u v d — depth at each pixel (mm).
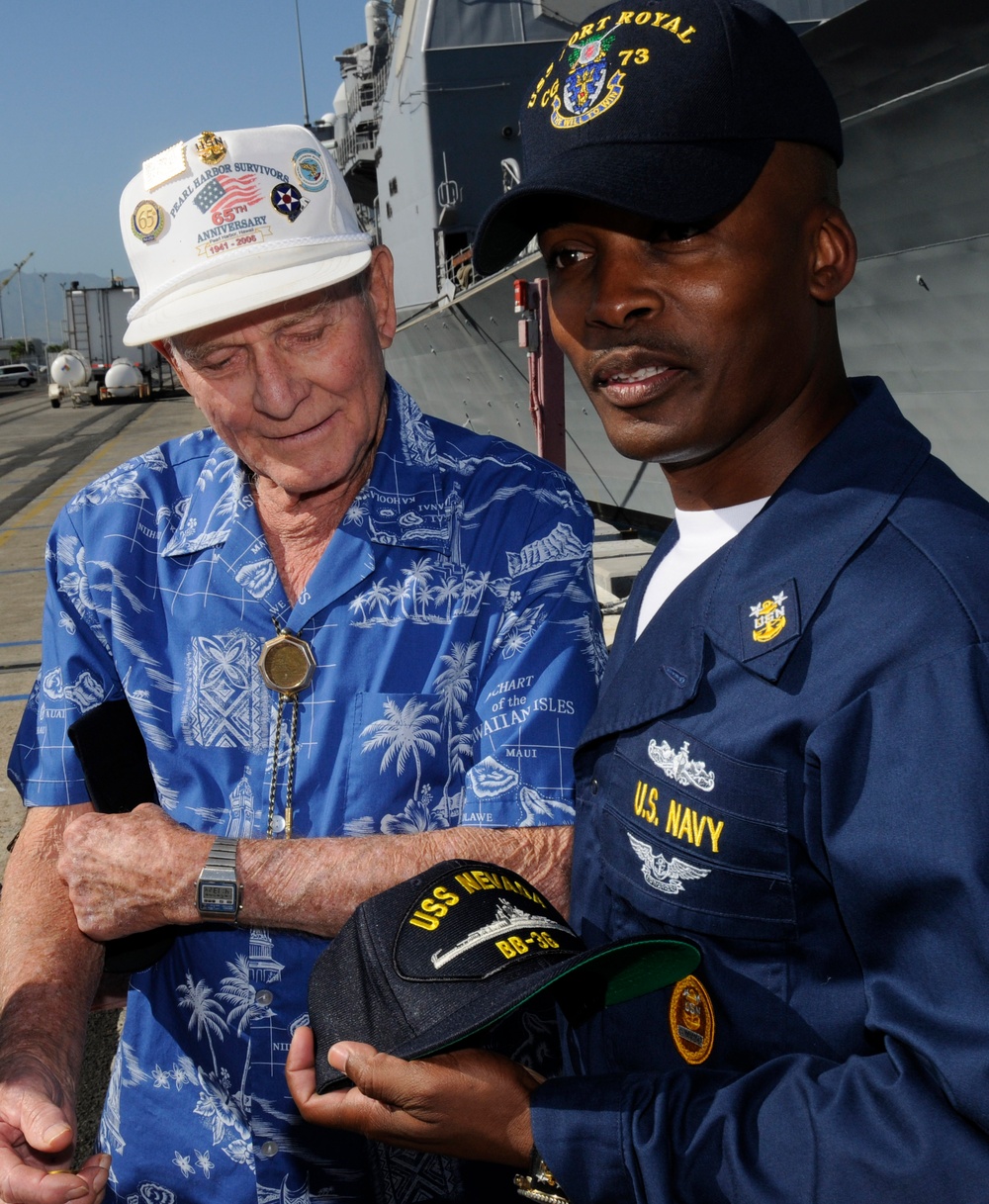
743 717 897
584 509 1399
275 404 1239
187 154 1219
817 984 872
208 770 1340
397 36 12625
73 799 1411
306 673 1298
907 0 3793
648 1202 829
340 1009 976
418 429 1377
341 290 1251
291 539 1378
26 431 25875
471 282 9859
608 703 1063
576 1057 1166
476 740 1326
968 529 850
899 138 4328
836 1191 740
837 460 934
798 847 869
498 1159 938
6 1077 1214
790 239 926
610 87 903
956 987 731
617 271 930
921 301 4883
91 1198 1157
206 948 1312
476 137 11594
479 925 961
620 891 995
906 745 779
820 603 877
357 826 1293
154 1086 1340
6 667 6328
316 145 1278
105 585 1387
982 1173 697
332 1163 1277
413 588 1312
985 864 730
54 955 1333
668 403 952
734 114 879
